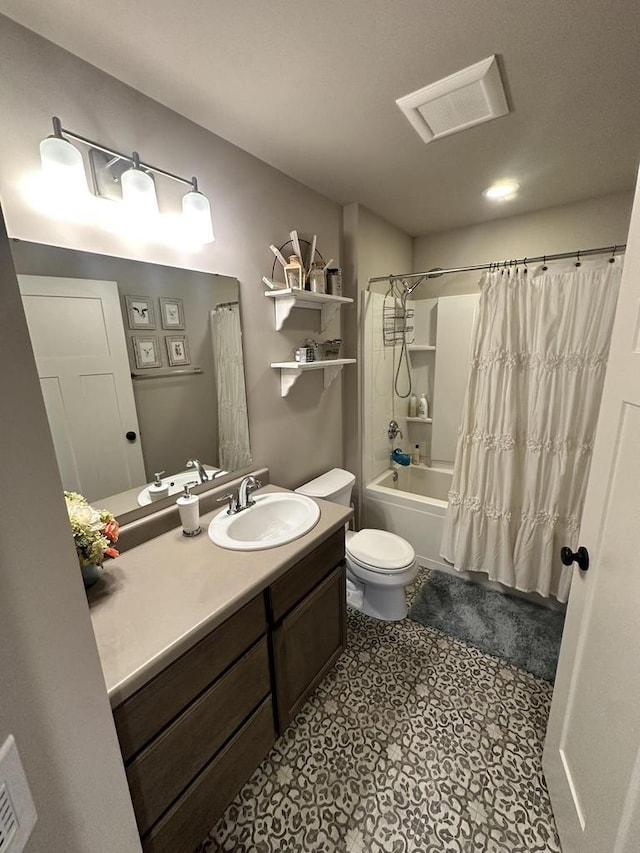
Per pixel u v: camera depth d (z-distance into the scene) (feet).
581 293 5.92
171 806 3.13
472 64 3.74
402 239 9.24
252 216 5.52
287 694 4.45
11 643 1.36
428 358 10.09
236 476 5.82
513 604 7.03
